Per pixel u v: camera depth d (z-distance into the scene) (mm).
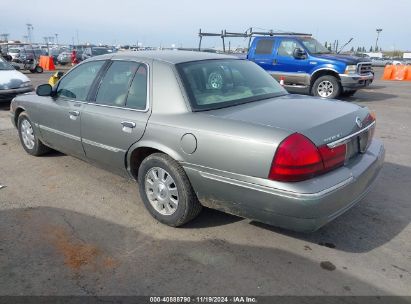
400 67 20344
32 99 5543
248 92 3994
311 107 3627
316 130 3061
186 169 3482
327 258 3307
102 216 4078
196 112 3510
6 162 5773
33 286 2990
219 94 3793
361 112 3686
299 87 12344
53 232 3762
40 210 4223
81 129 4559
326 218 3031
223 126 3232
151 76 3879
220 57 4359
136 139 3854
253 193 3092
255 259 3301
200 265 3229
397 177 5113
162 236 3676
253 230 3752
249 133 3082
